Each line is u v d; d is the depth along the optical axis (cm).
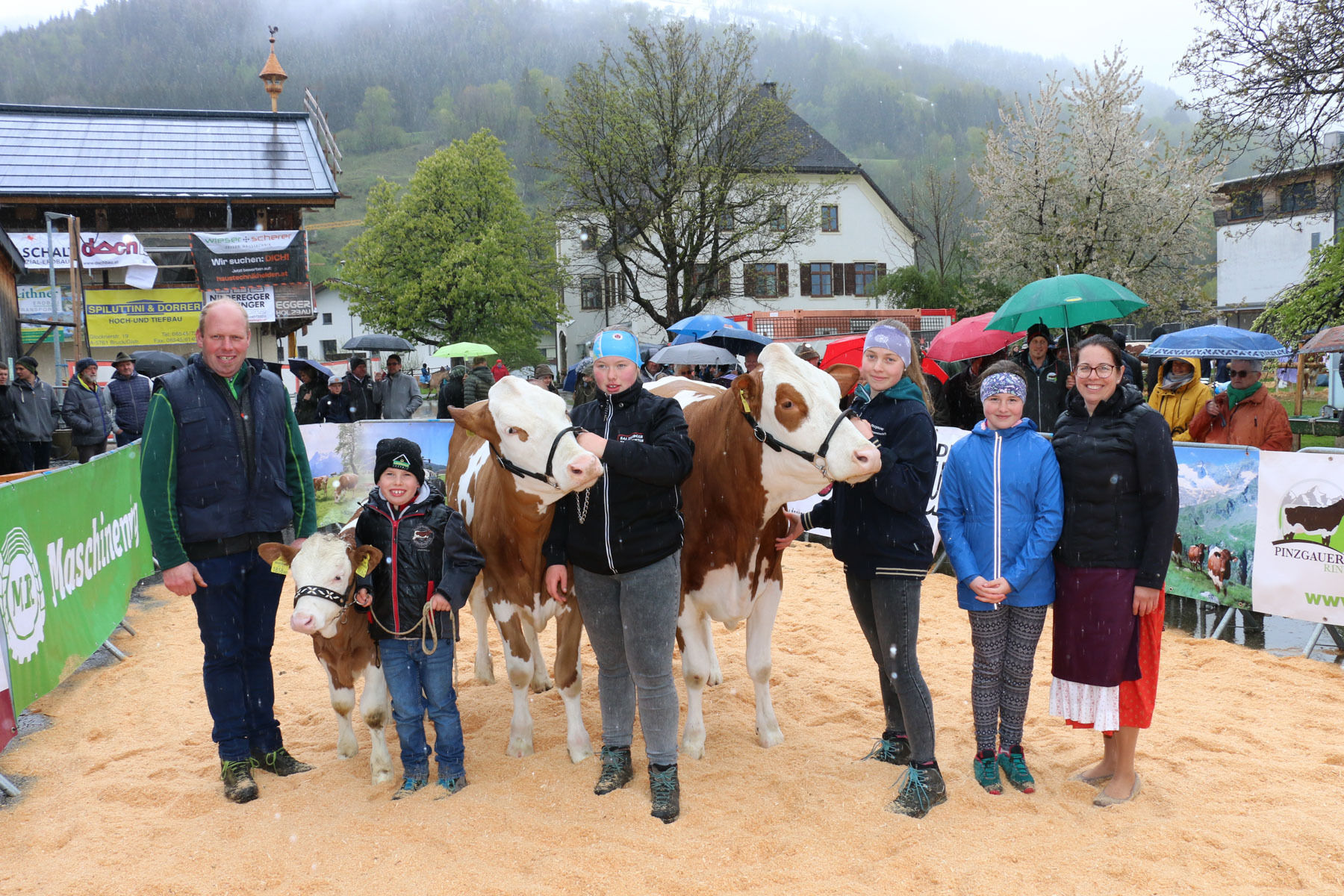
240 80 19925
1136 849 323
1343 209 1602
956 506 380
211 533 391
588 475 316
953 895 299
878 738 439
